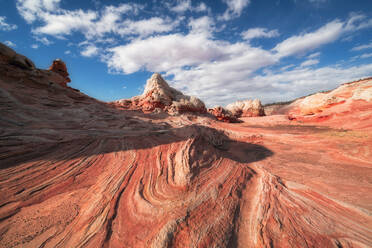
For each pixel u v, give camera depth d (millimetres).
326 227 3756
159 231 3424
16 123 7906
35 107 10672
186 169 5809
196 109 30594
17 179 4727
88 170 5801
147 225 3596
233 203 4691
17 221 3480
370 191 5258
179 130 11016
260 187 5707
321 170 7312
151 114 22594
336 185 5777
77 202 4223
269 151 11422
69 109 12555
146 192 4793
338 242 3352
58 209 3924
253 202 4906
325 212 4293
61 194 4488
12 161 5387
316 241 3381
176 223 3627
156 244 3141
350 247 3219
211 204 4477
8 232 3213
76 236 3262
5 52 14148
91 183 5102
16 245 2990
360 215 4102
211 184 5406
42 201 4156
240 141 15273
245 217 4242
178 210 4055
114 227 3525
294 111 32656
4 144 5875
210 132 13023
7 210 3721
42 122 9000
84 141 7949
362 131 13102
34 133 7312
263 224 3857
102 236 3287
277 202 4727
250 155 10523
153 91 29188
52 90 15625
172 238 3305
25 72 14695
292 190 5477
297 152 10742
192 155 6855
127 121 13734
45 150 6438
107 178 5418
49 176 5152
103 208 4043
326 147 10992
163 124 15555
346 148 9922
